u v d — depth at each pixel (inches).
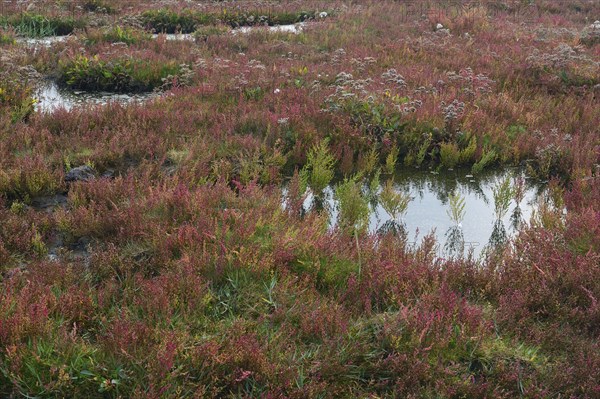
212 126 386.3
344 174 349.7
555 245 244.1
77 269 219.6
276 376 168.2
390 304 210.7
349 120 387.2
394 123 387.2
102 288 211.3
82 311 188.9
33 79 500.1
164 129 368.8
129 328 177.3
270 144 362.9
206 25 767.7
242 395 166.1
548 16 864.9
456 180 354.3
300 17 855.7
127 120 385.4
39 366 162.4
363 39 671.1
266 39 671.1
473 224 299.7
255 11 834.2
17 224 247.1
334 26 746.2
